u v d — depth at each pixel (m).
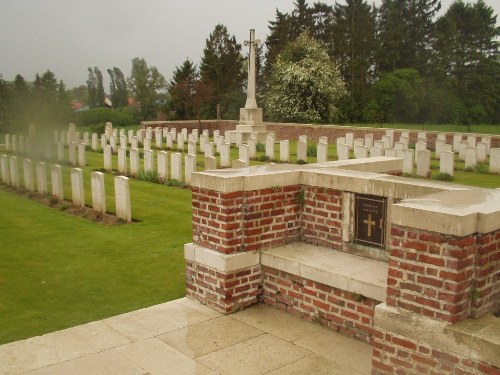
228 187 5.54
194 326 5.38
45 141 31.23
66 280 7.14
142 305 6.19
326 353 4.77
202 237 5.96
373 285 4.77
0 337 5.29
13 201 13.80
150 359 4.67
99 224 10.71
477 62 53.25
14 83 45.25
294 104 42.38
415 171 18.14
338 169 6.21
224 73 56.03
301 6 63.06
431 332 3.85
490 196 4.40
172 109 51.69
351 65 51.78
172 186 15.40
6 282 7.09
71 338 5.10
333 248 5.93
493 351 3.51
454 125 45.41
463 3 56.75
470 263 3.79
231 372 4.45
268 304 5.93
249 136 29.48
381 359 4.21
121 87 74.19
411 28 57.78
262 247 5.93
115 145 25.62
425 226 3.82
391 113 46.59
